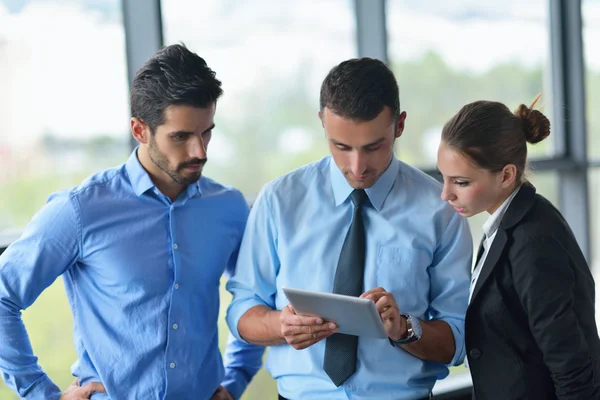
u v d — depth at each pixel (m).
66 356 2.52
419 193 2.00
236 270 2.06
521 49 3.55
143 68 1.84
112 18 2.57
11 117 2.41
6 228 2.42
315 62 3.00
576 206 3.71
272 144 2.93
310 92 3.00
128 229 1.92
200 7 2.73
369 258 1.96
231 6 2.80
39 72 2.45
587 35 3.70
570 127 3.72
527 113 1.82
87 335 1.93
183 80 1.79
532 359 1.78
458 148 1.75
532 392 1.78
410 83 3.21
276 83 2.92
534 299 1.69
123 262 1.90
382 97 1.78
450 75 3.32
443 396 3.02
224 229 2.06
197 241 1.99
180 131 1.80
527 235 1.73
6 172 2.41
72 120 2.51
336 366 1.89
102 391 1.92
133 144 2.63
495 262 1.77
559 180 3.69
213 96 1.84
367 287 1.95
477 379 1.83
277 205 2.00
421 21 3.22
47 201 1.92
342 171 1.87
